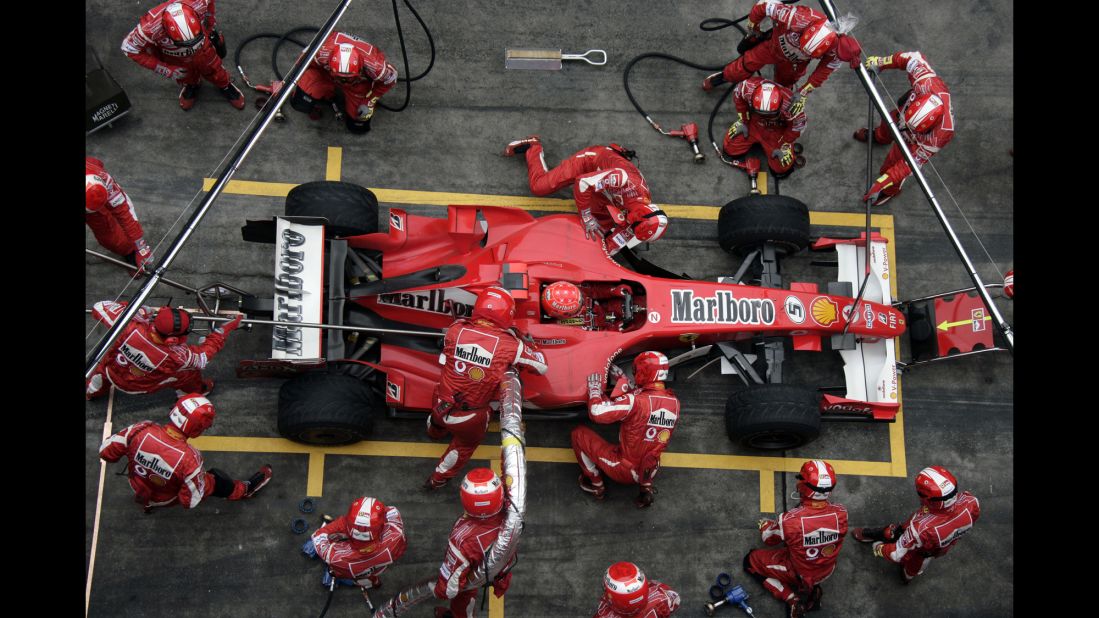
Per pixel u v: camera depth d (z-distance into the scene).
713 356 8.16
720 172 8.96
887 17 9.59
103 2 8.98
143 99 8.70
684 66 9.28
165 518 7.65
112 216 7.47
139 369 6.95
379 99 8.76
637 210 7.41
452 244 7.87
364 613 7.58
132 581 7.50
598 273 7.58
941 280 8.88
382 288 7.40
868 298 8.28
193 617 7.48
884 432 8.34
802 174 9.02
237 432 7.88
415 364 7.62
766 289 7.75
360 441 7.90
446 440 8.01
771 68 9.41
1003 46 9.59
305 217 7.28
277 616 7.54
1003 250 8.95
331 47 7.84
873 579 7.99
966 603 7.99
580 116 9.04
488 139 8.88
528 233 7.67
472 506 6.21
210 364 8.00
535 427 8.08
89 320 8.02
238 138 8.69
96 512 7.61
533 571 7.77
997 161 9.26
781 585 7.66
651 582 6.89
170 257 6.40
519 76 9.11
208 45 8.00
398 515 6.91
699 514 8.01
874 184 8.57
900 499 8.20
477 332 6.72
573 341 7.48
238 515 7.71
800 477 7.20
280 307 7.17
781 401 7.50
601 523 7.93
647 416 7.14
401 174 8.70
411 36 9.13
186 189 8.49
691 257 8.67
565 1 9.38
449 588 6.46
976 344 8.19
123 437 6.71
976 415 8.46
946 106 7.94
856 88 9.30
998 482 8.30
